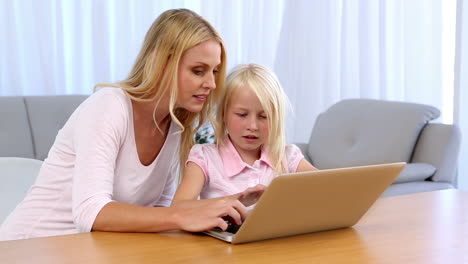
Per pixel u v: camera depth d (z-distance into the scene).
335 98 3.91
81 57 3.83
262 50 4.12
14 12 3.71
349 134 2.97
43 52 3.76
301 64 4.01
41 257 1.02
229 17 4.07
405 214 1.38
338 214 1.20
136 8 3.92
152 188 1.53
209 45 1.35
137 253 1.05
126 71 3.93
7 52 3.72
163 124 1.49
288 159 1.75
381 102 2.94
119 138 1.36
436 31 3.30
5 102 3.18
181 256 1.04
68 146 1.43
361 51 3.67
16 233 1.45
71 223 1.44
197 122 1.60
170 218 1.18
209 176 1.64
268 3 4.08
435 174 2.62
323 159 3.03
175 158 1.63
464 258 1.05
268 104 1.62
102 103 1.35
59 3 3.75
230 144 1.68
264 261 1.02
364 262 1.02
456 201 1.53
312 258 1.04
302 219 1.15
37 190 1.47
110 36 3.92
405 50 3.42
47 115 3.23
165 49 1.34
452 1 3.27
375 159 2.75
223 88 1.48
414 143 2.69
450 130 2.63
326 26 3.89
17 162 2.26
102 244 1.10
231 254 1.05
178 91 1.37
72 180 1.42
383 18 3.52
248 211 1.32
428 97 3.37
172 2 3.98
